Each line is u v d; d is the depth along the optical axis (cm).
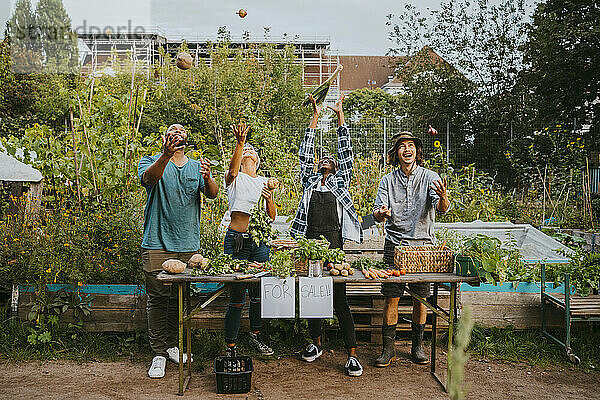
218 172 771
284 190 892
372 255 616
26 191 686
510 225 724
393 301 479
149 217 466
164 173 461
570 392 435
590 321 519
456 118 1753
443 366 486
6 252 529
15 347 503
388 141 1599
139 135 765
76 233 562
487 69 1809
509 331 536
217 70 2036
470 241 439
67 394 421
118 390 431
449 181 1018
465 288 543
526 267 561
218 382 425
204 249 557
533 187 1184
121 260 542
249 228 459
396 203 486
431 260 442
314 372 472
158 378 457
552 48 1560
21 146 766
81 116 726
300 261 435
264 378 459
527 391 436
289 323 536
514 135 1683
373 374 469
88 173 716
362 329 536
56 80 1744
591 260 552
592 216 1012
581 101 1570
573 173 1120
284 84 2181
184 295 499
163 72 2077
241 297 463
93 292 522
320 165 502
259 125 1138
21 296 519
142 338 525
